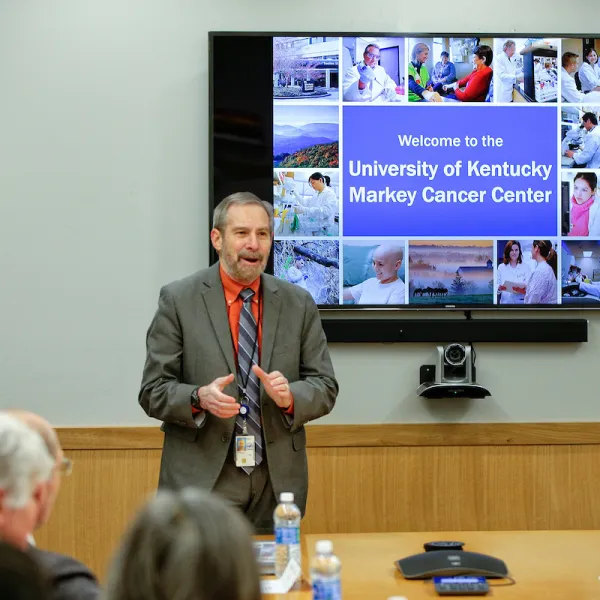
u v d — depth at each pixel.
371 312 4.91
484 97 4.89
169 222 4.93
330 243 4.85
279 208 4.84
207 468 3.26
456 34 4.88
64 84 4.91
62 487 4.86
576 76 4.90
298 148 4.85
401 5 4.98
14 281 4.89
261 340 3.40
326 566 2.29
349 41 4.86
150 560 1.13
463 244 4.88
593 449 4.95
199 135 4.94
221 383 3.12
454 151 4.88
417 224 4.88
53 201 4.90
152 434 4.88
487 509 4.91
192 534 1.13
